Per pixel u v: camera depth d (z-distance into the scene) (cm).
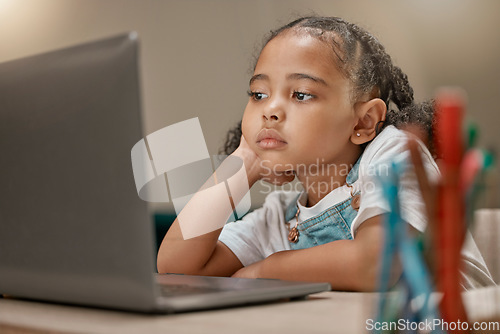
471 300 43
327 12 212
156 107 243
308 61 105
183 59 238
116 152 49
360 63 110
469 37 229
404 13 221
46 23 275
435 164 36
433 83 224
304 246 113
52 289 58
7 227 60
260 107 110
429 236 35
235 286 64
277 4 213
